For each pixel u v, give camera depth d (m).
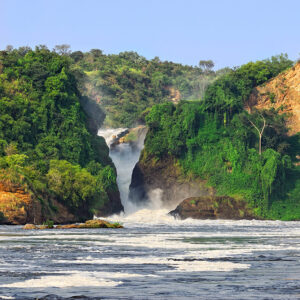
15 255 42.88
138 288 26.95
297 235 77.19
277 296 24.73
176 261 38.50
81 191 144.25
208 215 179.75
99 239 62.88
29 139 179.88
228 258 40.69
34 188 125.56
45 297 24.34
